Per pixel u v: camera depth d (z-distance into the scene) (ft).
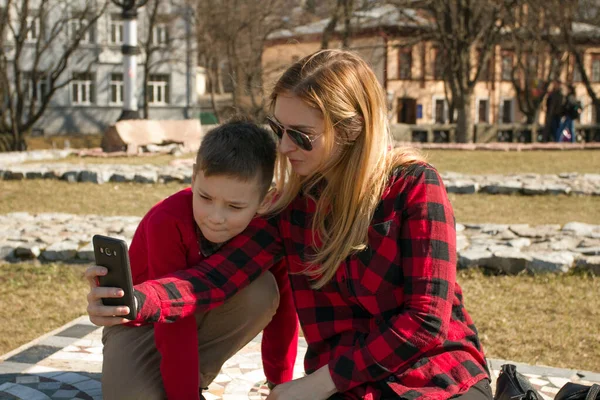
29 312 16.79
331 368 6.94
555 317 16.02
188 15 119.24
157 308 6.93
